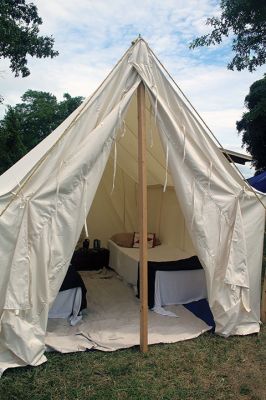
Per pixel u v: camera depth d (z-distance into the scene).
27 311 2.73
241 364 2.87
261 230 3.50
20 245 2.70
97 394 2.42
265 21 9.27
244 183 3.42
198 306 4.07
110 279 5.27
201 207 3.24
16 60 11.84
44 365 2.75
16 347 2.65
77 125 2.94
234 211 3.35
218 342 3.23
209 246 3.26
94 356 2.91
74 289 3.72
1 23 10.11
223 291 3.33
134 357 2.92
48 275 2.79
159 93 3.17
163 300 4.12
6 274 2.70
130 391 2.46
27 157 3.41
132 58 3.09
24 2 11.69
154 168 4.77
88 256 5.76
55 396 2.38
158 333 3.36
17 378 2.56
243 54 10.23
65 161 2.88
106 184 6.39
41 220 2.78
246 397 2.44
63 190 2.85
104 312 3.91
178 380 2.62
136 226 6.61
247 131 14.43
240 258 3.33
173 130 3.16
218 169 3.31
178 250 5.11
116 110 3.02
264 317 3.71
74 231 2.89
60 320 3.62
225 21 9.54
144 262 3.01
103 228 6.55
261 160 14.75
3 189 2.85
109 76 3.05
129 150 4.88
